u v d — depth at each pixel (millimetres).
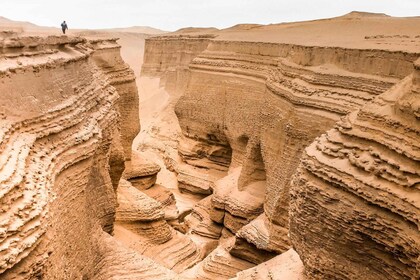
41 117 11875
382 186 10078
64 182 12148
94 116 15672
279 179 20125
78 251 12844
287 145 19875
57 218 10797
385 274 10391
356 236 10664
